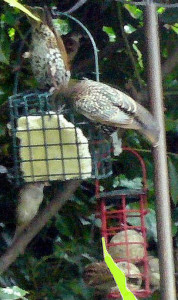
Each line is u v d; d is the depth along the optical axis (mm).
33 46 4078
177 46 4594
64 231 4871
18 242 4254
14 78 4652
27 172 3934
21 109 4531
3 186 4730
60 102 4129
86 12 4992
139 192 4516
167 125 4848
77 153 3918
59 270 4934
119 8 4832
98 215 4695
